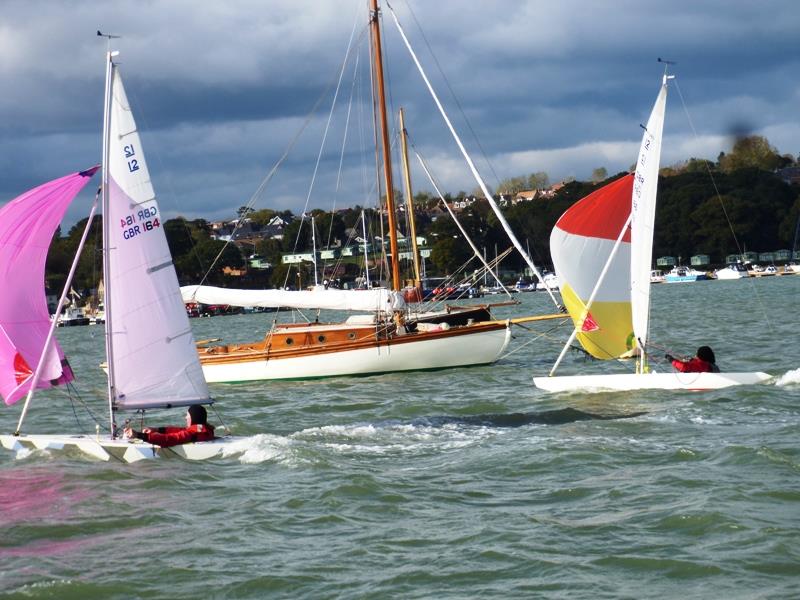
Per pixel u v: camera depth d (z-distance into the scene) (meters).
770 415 19.14
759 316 52.72
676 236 150.38
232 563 11.57
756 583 10.34
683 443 16.78
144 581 11.09
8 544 12.58
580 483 14.45
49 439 17.53
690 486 13.86
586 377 24.14
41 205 16.94
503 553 11.51
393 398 25.28
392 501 13.94
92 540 12.65
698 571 10.73
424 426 19.92
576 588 10.41
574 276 24.02
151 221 17.52
